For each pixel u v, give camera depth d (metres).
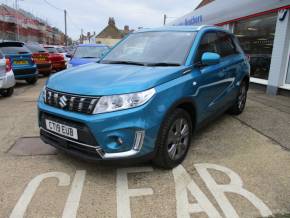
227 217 2.78
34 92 9.79
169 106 3.37
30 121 5.87
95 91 3.13
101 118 3.04
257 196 3.12
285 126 5.48
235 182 3.40
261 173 3.62
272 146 4.50
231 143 4.60
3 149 4.34
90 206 2.94
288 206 2.95
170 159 3.59
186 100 3.67
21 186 3.30
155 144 3.30
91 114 3.11
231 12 11.42
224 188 3.27
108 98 3.08
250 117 6.08
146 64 4.03
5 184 3.34
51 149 4.32
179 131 3.69
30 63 11.23
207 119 4.53
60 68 17.12
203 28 4.62
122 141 3.09
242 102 6.22
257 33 10.30
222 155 4.14
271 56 9.12
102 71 3.71
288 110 6.74
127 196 3.12
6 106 7.35
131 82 3.21
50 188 3.26
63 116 3.29
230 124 5.58
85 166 3.78
